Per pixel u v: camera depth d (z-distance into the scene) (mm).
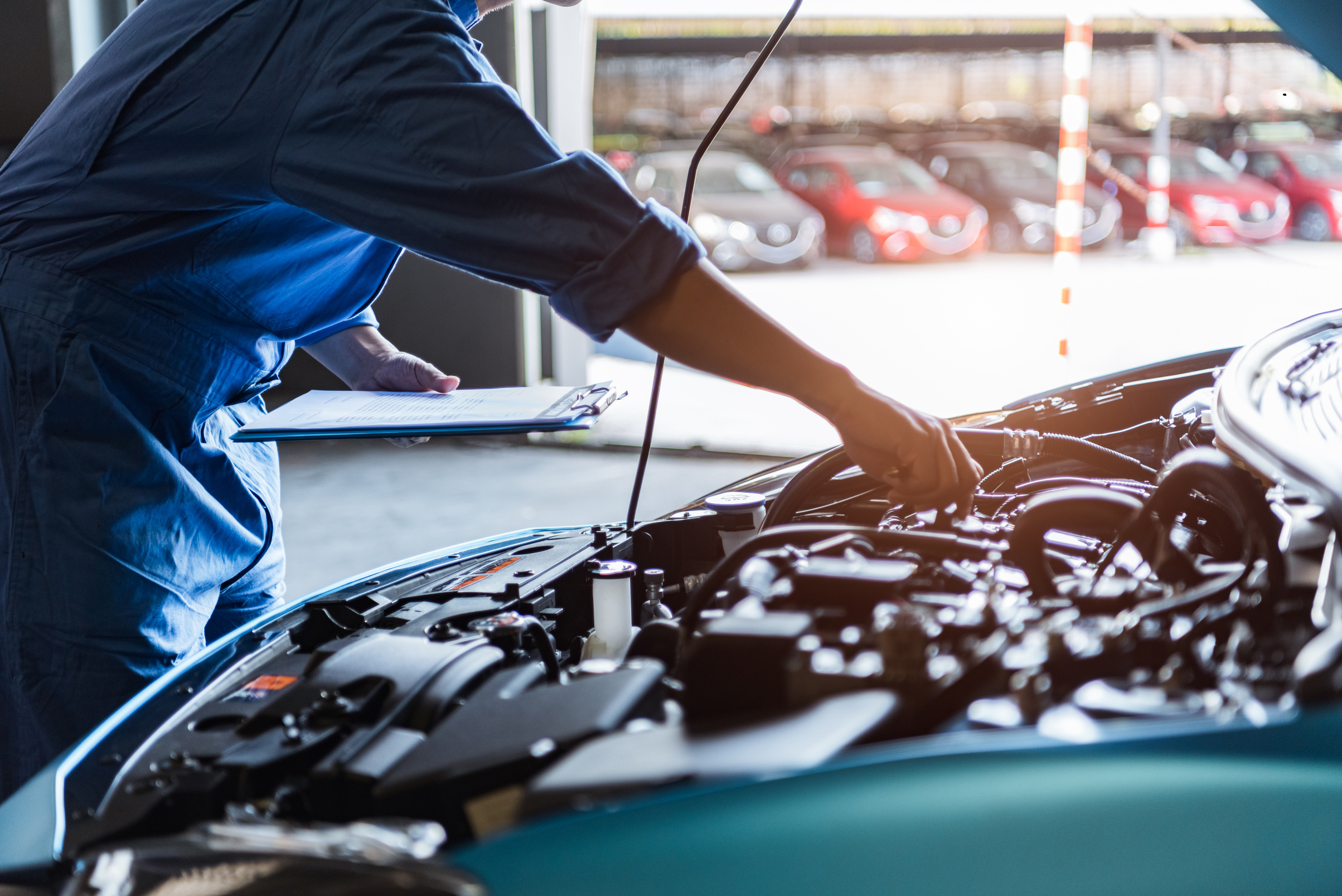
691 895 616
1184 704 718
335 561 3615
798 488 1289
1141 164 9883
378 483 4590
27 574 1192
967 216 9625
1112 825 622
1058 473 1509
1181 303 7074
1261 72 10773
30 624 1200
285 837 682
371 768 763
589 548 1288
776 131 12570
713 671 756
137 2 4570
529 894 621
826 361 968
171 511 1233
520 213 938
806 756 658
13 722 1242
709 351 958
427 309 5328
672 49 12477
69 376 1159
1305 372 1185
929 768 642
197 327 1245
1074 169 4113
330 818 765
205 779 776
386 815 747
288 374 5527
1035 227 9766
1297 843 629
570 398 1145
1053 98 13328
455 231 954
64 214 1152
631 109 12602
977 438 1360
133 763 828
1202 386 1558
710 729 712
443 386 1434
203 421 1313
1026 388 5098
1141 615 819
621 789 657
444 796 738
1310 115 10688
